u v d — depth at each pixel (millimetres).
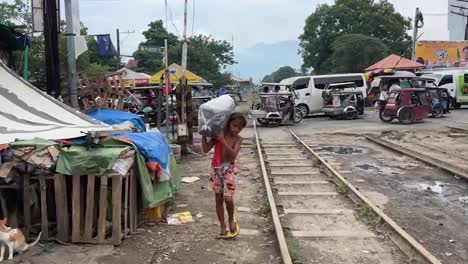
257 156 13648
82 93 10539
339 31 59531
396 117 22891
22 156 5645
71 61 10094
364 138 17922
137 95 21375
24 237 5602
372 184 9703
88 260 5273
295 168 11508
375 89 33281
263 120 23625
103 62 46062
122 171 5773
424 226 6793
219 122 5895
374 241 6066
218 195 6074
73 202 5734
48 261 5199
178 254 5590
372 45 49594
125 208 6012
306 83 27203
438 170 11219
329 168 10875
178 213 7285
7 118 7168
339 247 5859
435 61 45906
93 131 6047
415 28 39781
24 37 10914
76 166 5660
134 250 5648
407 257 5480
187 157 13492
